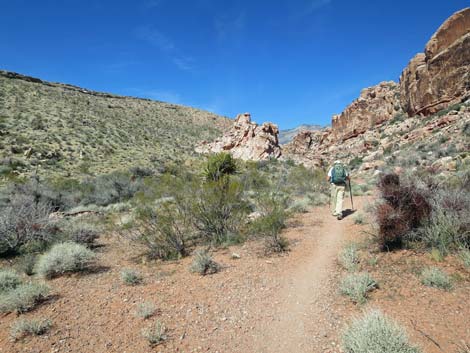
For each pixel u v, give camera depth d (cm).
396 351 292
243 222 821
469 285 407
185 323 414
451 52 3503
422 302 390
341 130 5756
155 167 3241
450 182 687
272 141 3841
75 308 472
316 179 1562
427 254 508
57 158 3300
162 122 7269
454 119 2983
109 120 5881
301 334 374
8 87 5912
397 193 559
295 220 921
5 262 743
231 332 390
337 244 661
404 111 4522
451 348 305
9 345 381
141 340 380
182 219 772
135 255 755
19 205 1079
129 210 1320
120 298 500
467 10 3416
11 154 3062
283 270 567
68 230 908
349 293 435
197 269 592
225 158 1792
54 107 5562
